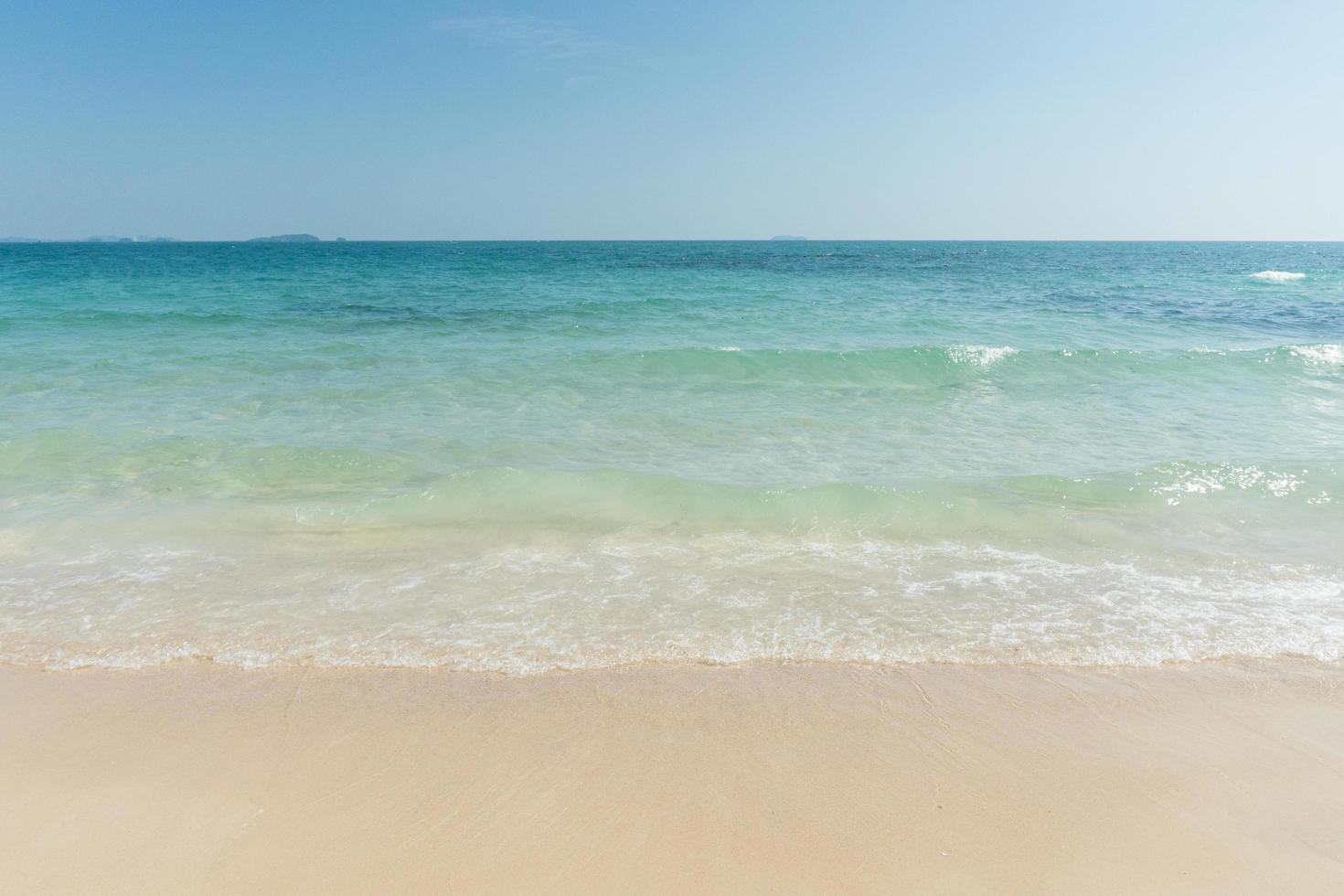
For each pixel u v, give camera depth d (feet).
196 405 31.86
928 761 11.45
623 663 13.93
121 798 10.53
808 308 72.18
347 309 67.87
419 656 14.10
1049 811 10.45
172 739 11.79
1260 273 152.56
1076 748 11.79
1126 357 42.86
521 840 9.82
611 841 9.81
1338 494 22.26
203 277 107.45
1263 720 12.48
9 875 9.18
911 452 26.99
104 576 17.16
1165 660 14.15
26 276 104.53
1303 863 9.59
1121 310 76.79
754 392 36.35
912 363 41.78
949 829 10.09
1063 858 9.63
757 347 47.98
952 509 21.03
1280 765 11.46
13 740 11.73
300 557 18.34
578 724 12.22
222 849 9.62
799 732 12.07
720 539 19.56
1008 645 14.56
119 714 12.39
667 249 393.09
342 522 20.35
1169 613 15.79
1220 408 33.68
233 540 19.19
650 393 35.76
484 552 18.67
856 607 16.01
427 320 61.00
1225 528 20.15
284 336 50.96
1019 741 11.92
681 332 55.62
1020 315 70.54
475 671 13.66
